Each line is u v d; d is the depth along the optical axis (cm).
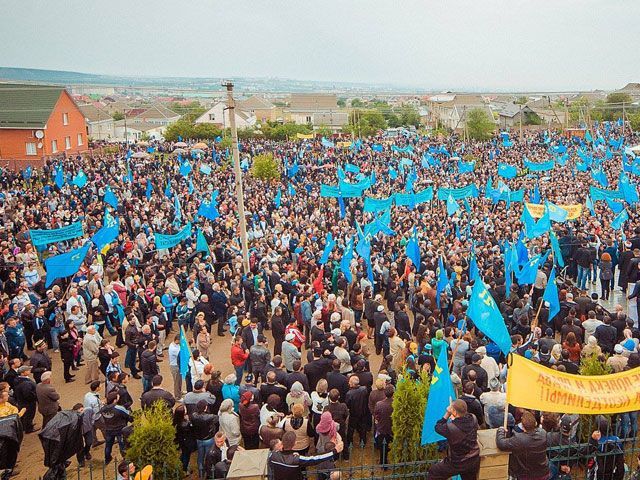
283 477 859
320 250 2589
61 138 6588
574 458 965
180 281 2158
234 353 1478
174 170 5281
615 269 2436
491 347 1505
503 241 2516
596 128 9644
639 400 820
